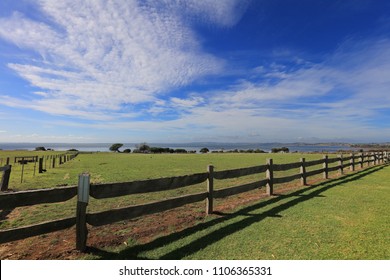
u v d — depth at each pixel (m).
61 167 17.03
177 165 18.14
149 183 4.28
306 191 7.85
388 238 4.05
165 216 5.27
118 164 19.28
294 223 4.77
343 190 8.00
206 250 3.63
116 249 3.65
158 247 3.73
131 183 4.03
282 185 9.05
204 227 4.57
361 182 9.62
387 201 6.51
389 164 18.36
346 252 3.56
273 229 4.45
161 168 15.66
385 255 3.48
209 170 5.39
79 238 3.54
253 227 4.55
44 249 3.64
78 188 3.54
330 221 4.88
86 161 23.58
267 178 7.27
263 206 6.05
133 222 4.86
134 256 3.45
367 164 17.17
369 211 5.58
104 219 3.70
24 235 3.07
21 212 5.80
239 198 6.98
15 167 17.30
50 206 6.36
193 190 8.23
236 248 3.70
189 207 6.03
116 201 6.69
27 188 8.70
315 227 4.55
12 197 2.99
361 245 3.79
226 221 4.91
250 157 30.77
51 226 3.30
